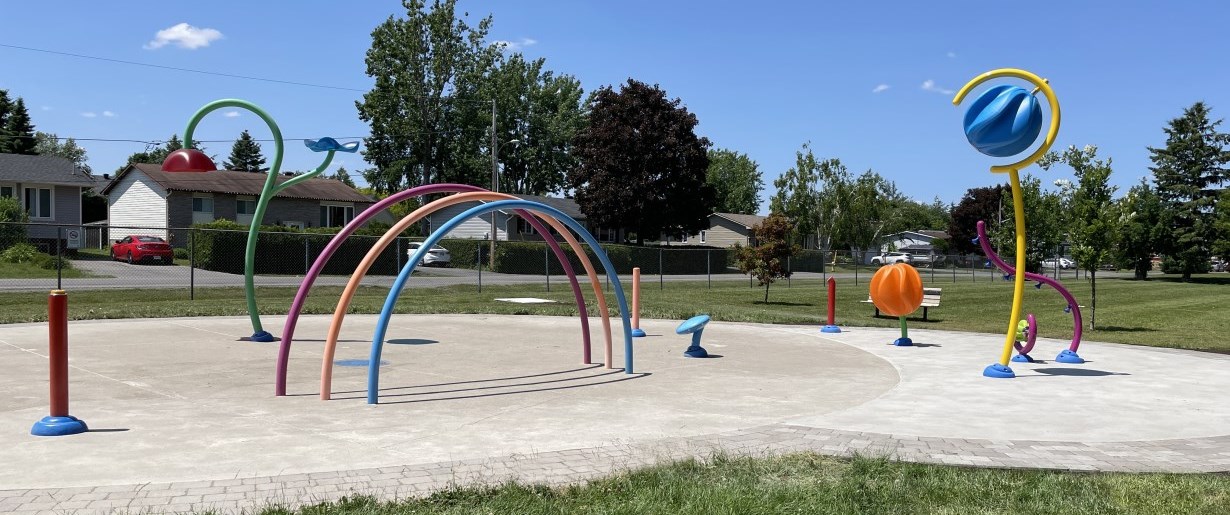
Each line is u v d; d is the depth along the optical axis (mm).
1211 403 8805
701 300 26281
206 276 32938
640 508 4848
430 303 21688
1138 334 17359
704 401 8555
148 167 50406
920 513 4891
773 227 27344
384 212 60750
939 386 9750
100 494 5027
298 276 35062
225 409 7785
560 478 5523
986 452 6418
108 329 14516
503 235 61531
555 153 81875
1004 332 17203
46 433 6594
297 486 5246
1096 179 18344
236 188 51062
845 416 7852
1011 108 9242
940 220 133625
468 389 9078
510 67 79062
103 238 50875
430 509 4766
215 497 4992
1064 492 5312
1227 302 30141
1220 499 5168
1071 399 8953
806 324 18078
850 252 76875
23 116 70812
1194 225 56188
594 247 10289
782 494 5148
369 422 7270
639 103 57719
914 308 13789
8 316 15969
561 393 8906
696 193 58500
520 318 18000
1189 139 57188
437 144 66750
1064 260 79125
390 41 64000
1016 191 10219
